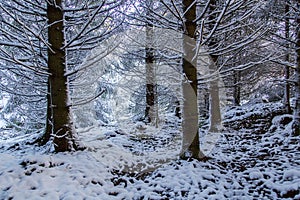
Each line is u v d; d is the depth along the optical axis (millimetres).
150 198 4109
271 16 6773
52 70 5285
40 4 5516
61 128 5406
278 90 15766
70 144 5453
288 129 7824
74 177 4461
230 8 5277
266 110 10875
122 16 5535
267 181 4531
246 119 10328
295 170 4688
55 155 5113
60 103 5355
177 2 6020
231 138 8242
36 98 9000
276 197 4098
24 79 7562
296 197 3984
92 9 5453
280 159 5531
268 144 7035
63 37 5363
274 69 13133
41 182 4176
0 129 11672
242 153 6363
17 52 6695
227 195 4188
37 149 6156
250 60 9562
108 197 4105
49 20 5305
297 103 7152
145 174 5082
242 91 16688
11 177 4270
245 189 4379
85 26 4961
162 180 4656
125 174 5059
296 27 6973
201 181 4512
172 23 5582
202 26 4258
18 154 5766
